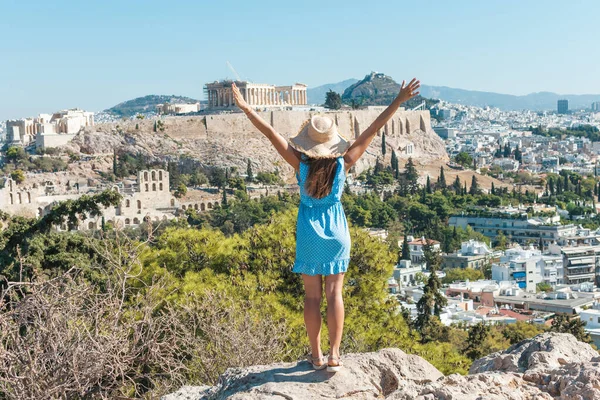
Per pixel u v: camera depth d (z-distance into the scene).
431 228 179.00
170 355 16.83
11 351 12.89
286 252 27.95
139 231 131.75
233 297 23.91
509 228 185.75
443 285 123.94
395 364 10.17
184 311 18.86
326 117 9.93
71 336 13.14
